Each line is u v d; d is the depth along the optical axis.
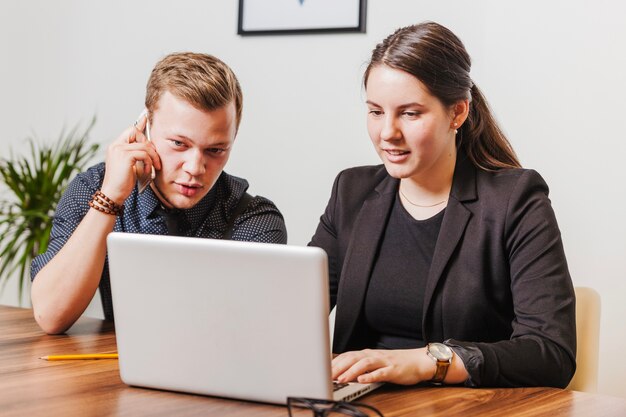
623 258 2.57
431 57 1.61
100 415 1.23
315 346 1.24
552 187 2.69
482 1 2.79
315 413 1.10
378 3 2.98
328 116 3.10
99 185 2.07
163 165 1.89
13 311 2.17
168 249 1.32
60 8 3.77
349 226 1.93
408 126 1.64
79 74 3.71
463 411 1.29
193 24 3.39
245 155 3.29
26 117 3.88
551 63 2.68
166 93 1.86
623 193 2.57
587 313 1.86
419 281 1.79
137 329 1.38
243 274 1.27
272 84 3.22
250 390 1.31
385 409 1.29
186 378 1.35
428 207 1.82
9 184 3.38
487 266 1.72
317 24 3.09
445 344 1.49
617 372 2.59
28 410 1.24
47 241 3.27
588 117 2.62
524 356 1.50
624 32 2.55
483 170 1.80
